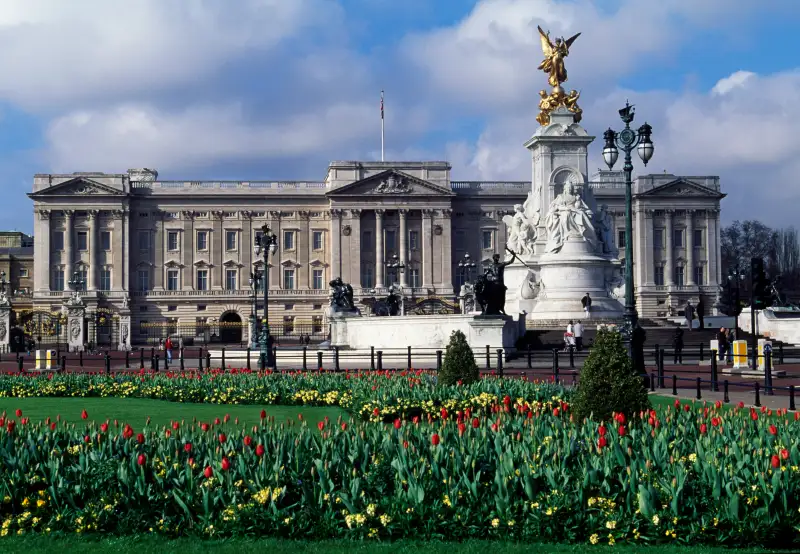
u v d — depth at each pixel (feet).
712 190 515.50
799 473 50.44
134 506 50.14
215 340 489.26
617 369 70.79
